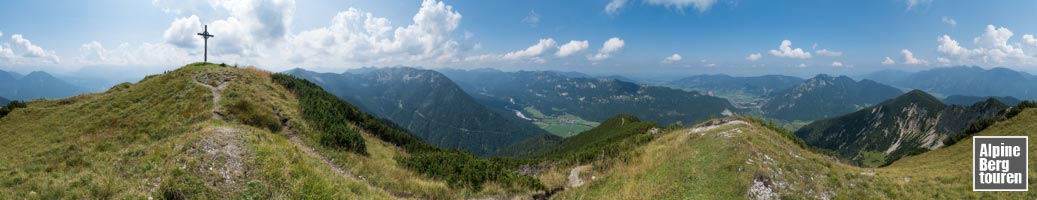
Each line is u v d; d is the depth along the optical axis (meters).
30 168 21.38
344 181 21.94
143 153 20.66
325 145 31.09
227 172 17.97
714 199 21.73
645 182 27.02
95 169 20.02
